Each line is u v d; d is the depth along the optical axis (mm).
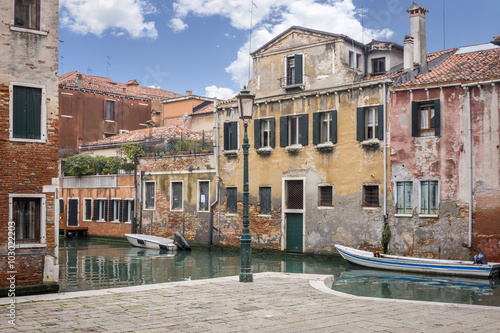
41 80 12602
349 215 21844
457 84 19203
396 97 20750
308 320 8695
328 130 22938
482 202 18578
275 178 24516
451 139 19359
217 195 26797
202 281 13344
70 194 35969
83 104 40781
